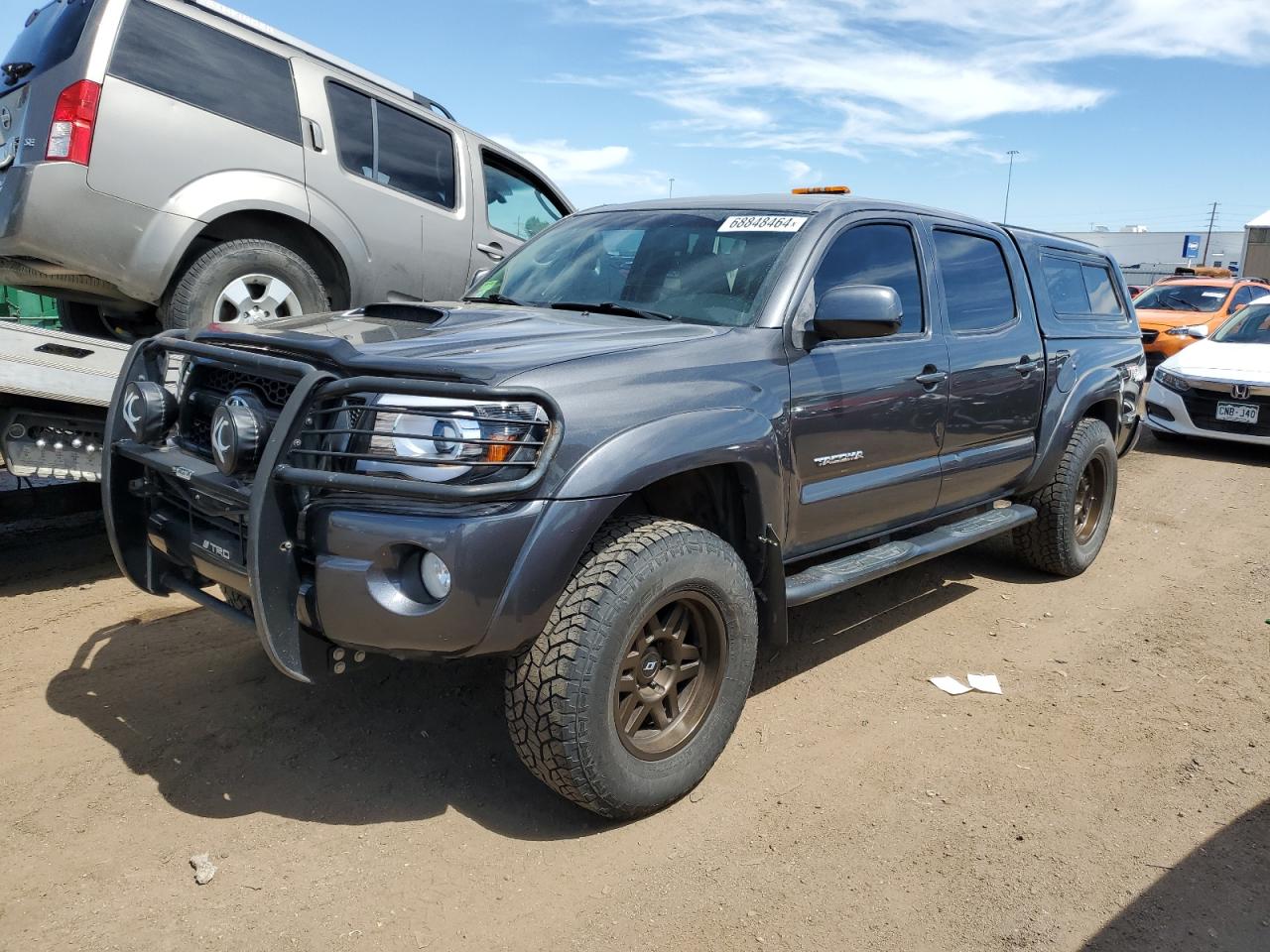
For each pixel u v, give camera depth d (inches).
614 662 109.7
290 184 218.7
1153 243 2522.1
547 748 108.7
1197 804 127.1
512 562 103.4
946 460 174.2
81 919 98.7
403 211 243.3
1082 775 133.7
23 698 143.9
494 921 101.3
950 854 114.9
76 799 119.3
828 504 146.6
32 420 164.2
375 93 239.9
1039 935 101.3
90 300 217.0
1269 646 183.5
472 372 105.3
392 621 102.0
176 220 199.9
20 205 183.6
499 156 273.9
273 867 108.4
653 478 113.0
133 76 193.3
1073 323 219.5
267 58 217.6
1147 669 171.3
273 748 133.4
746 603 125.3
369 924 100.0
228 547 113.2
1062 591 214.1
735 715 128.0
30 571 199.2
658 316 145.6
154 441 127.3
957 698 157.1
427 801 122.5
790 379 137.1
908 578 219.8
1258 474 349.7
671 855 113.3
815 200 159.9
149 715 140.5
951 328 175.3
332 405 109.6
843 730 144.9
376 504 103.1
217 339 125.1
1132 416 246.2
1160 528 272.4
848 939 100.1
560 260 168.4
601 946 98.1
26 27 209.8
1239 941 101.7
